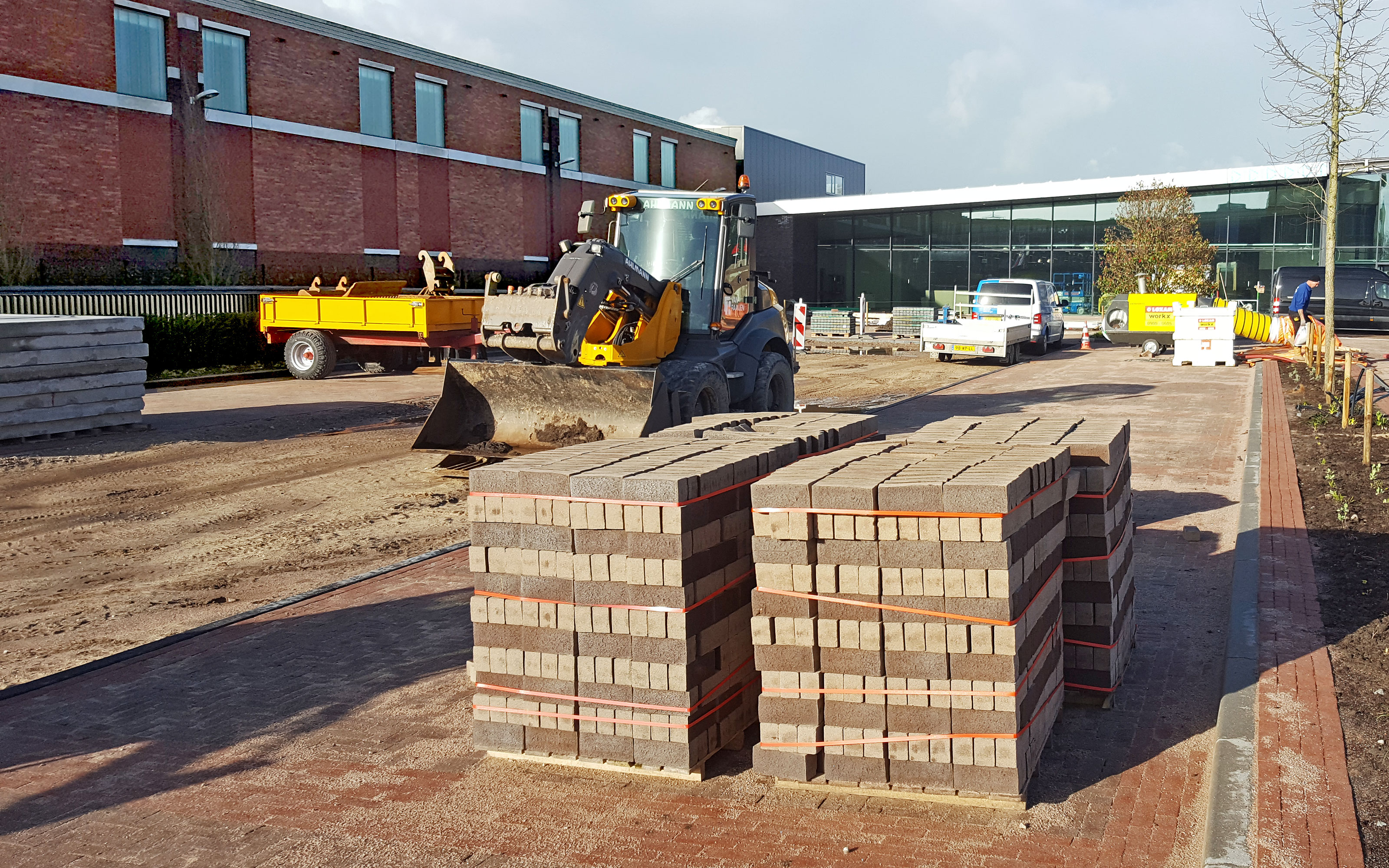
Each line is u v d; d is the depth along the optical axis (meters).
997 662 4.46
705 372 12.49
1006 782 4.52
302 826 4.65
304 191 31.52
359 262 33.34
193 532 10.15
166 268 27.88
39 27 24.92
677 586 4.82
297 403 19.59
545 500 5.04
